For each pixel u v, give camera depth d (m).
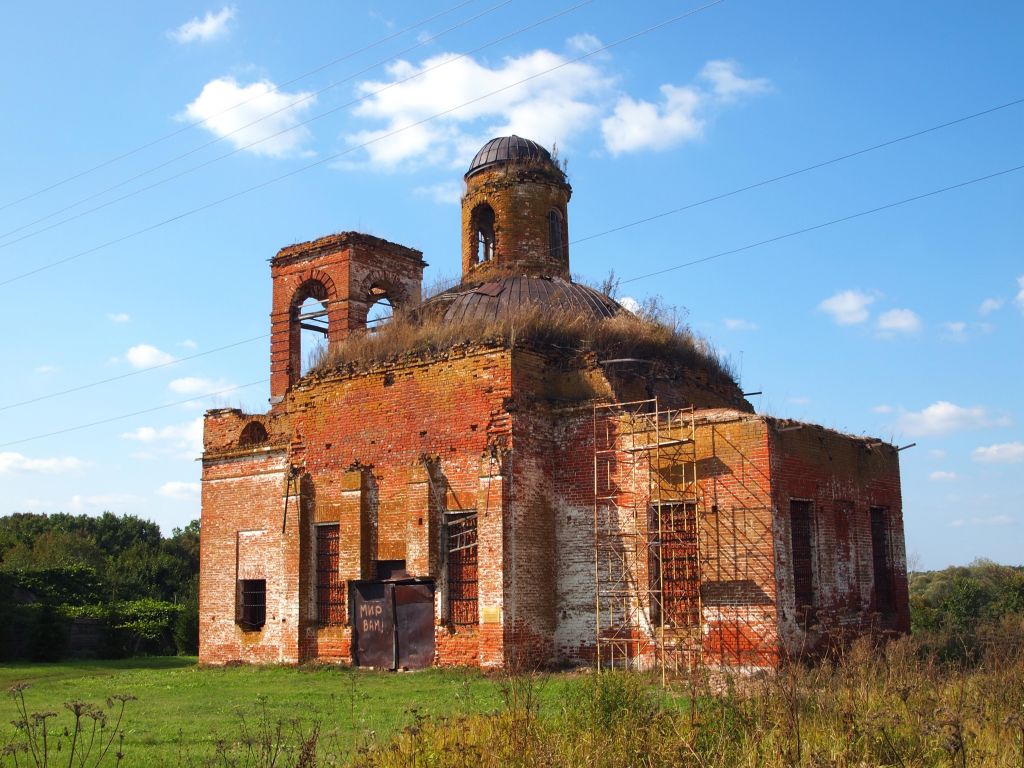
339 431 24.58
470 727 11.19
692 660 18.91
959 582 41.56
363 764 10.08
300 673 23.06
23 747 9.43
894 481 24.55
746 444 19.70
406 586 22.69
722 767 9.31
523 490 21.48
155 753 12.28
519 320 22.94
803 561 20.44
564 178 30.23
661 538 20.44
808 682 12.11
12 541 55.81
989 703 11.67
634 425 21.33
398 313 27.47
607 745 10.10
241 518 27.03
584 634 21.34
